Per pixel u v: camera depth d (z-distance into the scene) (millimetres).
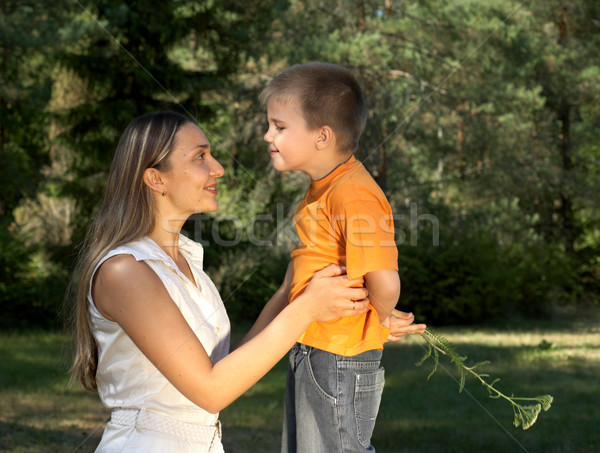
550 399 1854
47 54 11516
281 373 8656
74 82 11672
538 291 16219
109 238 1665
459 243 15156
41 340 11016
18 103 13898
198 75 12625
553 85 17828
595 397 7059
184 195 1729
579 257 18922
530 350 10477
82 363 1698
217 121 14367
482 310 14992
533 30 18828
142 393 1616
